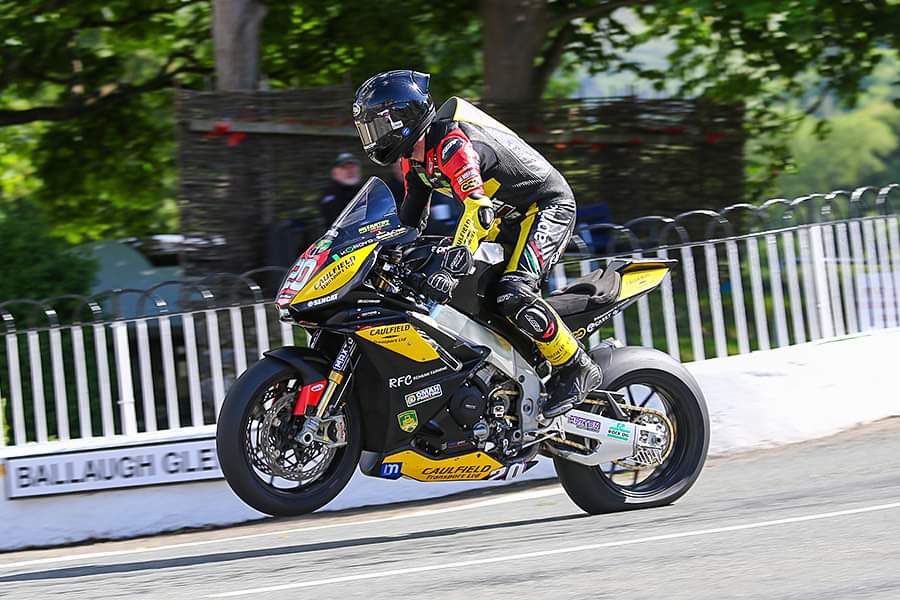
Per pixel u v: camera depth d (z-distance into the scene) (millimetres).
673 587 8086
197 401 14555
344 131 21891
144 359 14500
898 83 32250
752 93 33219
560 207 11453
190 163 21344
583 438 11969
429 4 30094
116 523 14094
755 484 13094
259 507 10391
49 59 32062
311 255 10586
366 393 10750
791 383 15969
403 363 10688
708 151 26516
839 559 8578
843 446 15070
